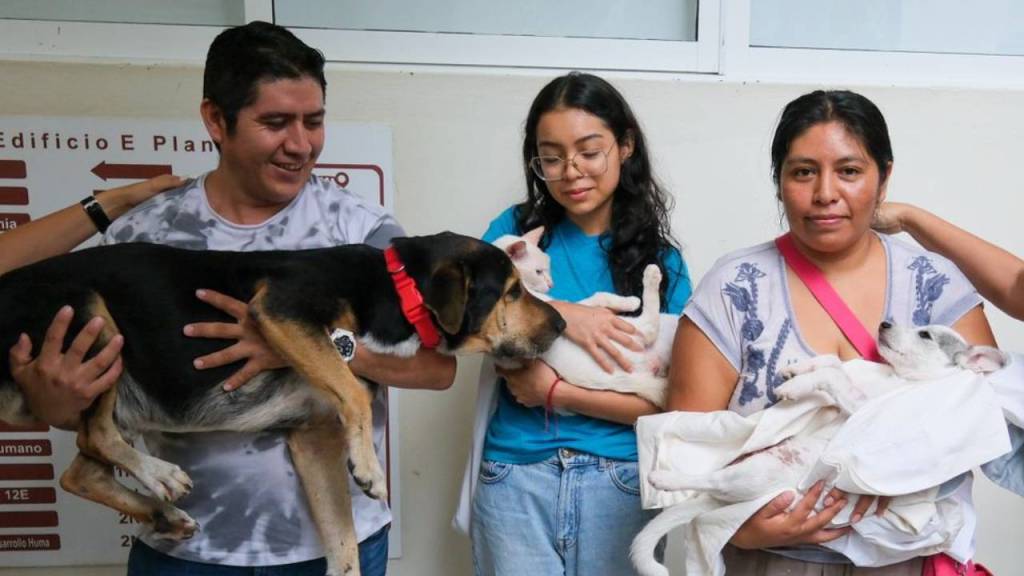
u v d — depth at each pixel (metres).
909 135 2.33
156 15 2.17
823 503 1.30
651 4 2.32
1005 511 2.45
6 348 1.29
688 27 2.33
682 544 2.37
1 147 2.07
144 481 1.33
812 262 1.46
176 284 1.36
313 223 1.54
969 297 1.44
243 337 1.35
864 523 1.29
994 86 2.33
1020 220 2.38
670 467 1.41
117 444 1.33
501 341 1.54
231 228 1.51
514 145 2.23
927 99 2.31
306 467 1.47
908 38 2.39
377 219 1.61
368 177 2.18
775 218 2.31
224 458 1.46
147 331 1.34
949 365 1.33
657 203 1.92
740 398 1.43
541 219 1.92
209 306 1.37
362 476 1.31
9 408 1.33
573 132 1.72
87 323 1.29
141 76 2.10
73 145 2.09
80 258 1.36
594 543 1.69
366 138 2.17
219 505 1.46
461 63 2.25
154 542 1.48
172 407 1.36
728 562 1.46
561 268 1.88
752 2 2.34
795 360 1.40
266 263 1.39
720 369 1.46
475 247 1.52
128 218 1.52
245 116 1.39
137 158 2.12
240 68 1.38
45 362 1.24
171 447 1.47
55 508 2.20
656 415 1.46
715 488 1.35
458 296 1.41
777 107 2.28
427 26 2.26
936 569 1.36
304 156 1.44
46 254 1.53
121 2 2.15
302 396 1.42
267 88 1.37
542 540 1.71
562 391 1.67
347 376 1.33
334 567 1.45
